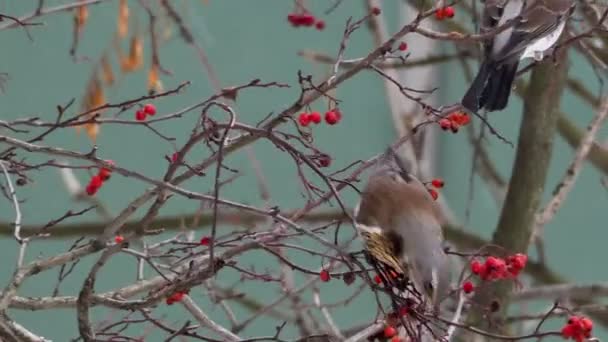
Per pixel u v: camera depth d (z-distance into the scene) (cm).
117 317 1253
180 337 959
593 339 829
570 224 2011
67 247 1673
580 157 1305
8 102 1670
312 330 1201
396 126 1529
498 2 972
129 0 1360
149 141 1698
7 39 1675
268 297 1587
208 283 1102
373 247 779
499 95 931
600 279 1988
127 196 1692
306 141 843
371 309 1702
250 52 1795
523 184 1262
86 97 1159
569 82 1536
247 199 1697
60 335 1641
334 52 1803
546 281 1435
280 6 1808
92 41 1664
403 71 1780
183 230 1016
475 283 1148
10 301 848
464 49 1373
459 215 1891
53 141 1656
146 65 1614
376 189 832
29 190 1608
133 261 1627
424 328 806
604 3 1121
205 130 780
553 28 973
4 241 1661
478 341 1085
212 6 1778
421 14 849
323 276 764
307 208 846
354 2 1812
